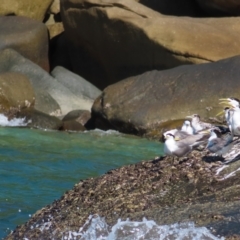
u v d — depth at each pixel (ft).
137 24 178.91
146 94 157.07
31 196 98.53
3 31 199.82
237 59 157.07
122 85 162.61
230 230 55.47
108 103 159.74
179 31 175.52
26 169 113.70
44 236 65.62
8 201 95.40
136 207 64.75
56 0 223.71
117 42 185.37
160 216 61.05
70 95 184.14
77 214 67.15
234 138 73.72
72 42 200.54
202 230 56.13
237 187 64.59
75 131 155.74
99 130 157.79
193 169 70.49
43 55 202.90
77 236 63.05
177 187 67.36
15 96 165.27
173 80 157.69
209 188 65.57
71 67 205.26
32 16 214.28
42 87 183.62
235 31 177.99
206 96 151.23
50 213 70.23
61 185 105.40
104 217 64.13
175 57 173.78
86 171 115.24
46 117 159.94
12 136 141.69
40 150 129.18
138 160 125.08
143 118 151.23
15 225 85.10
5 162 117.60
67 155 125.90
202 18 183.83
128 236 58.80
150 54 179.01
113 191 69.97
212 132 76.33
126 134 153.07
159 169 72.69
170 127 148.46
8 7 209.46
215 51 172.14
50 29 216.33
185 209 61.72
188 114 150.20
